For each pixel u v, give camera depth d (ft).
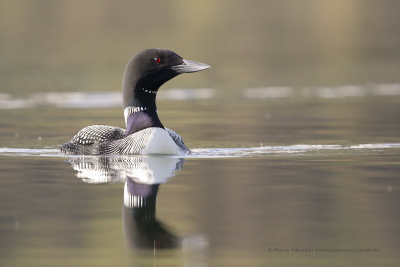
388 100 69.36
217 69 95.35
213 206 28.32
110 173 34.96
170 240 24.06
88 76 87.56
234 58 105.09
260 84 82.74
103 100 70.79
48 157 39.73
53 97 72.43
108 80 84.43
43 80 84.58
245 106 66.23
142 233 24.75
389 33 129.39
